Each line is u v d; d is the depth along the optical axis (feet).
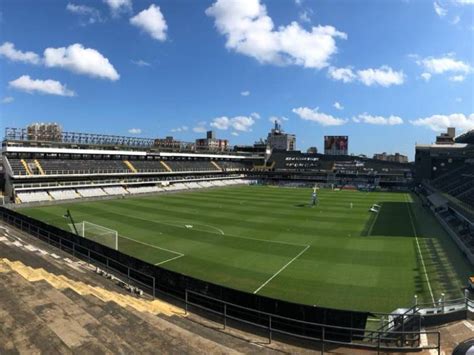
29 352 30.22
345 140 440.04
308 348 43.24
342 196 248.93
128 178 275.18
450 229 120.57
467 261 90.17
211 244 107.04
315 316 45.85
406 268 84.84
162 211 170.81
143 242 109.19
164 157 342.23
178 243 108.17
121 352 33.27
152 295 60.80
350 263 88.84
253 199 224.94
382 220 148.36
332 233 122.31
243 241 110.83
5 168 218.59
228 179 374.02
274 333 47.29
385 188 323.57
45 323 36.01
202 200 217.36
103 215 158.81
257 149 463.83
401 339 42.73
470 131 246.88
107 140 299.17
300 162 411.54
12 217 120.88
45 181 223.51
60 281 54.39
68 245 87.86
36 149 230.48
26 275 53.31
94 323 38.40
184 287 58.95
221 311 53.47
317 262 89.66
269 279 78.18
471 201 148.36
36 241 95.45
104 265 75.20
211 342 38.52
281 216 157.28
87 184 235.20
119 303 48.80
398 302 65.92
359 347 42.78
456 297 67.51
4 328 34.27
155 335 38.70
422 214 166.71
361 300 66.95
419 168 302.66
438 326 46.83
